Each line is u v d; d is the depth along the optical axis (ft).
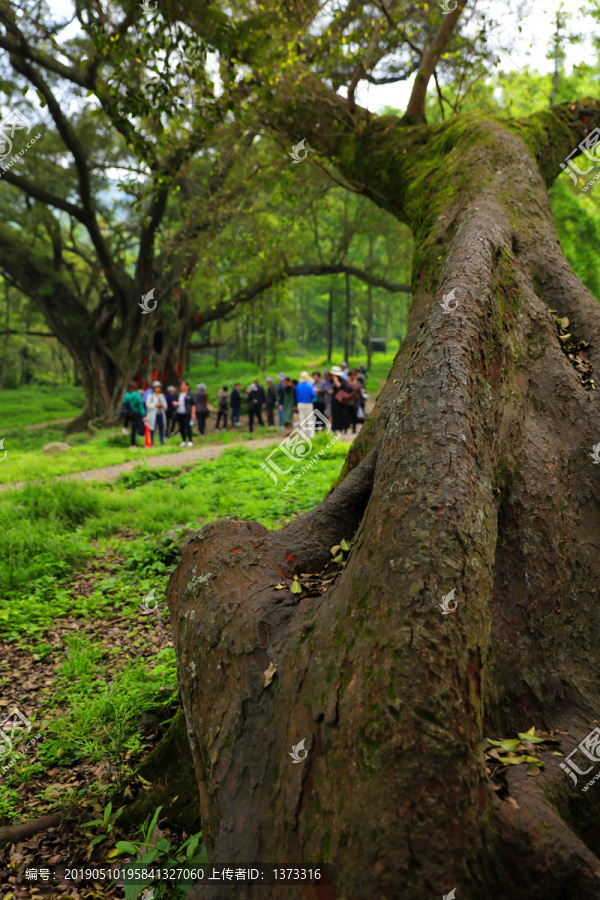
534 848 5.76
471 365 8.66
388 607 6.49
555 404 10.48
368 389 98.73
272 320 97.09
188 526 27.84
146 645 17.89
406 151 20.10
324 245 123.03
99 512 31.19
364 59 23.29
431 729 5.73
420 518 6.89
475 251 10.75
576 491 9.86
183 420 58.18
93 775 12.12
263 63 22.86
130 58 20.63
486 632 6.58
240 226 38.24
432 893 5.25
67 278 93.56
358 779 5.82
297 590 8.77
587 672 8.73
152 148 23.36
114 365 89.20
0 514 29.09
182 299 89.10
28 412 115.14
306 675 7.07
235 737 7.48
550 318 11.54
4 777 12.14
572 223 63.57
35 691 15.39
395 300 153.79
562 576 9.09
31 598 20.95
